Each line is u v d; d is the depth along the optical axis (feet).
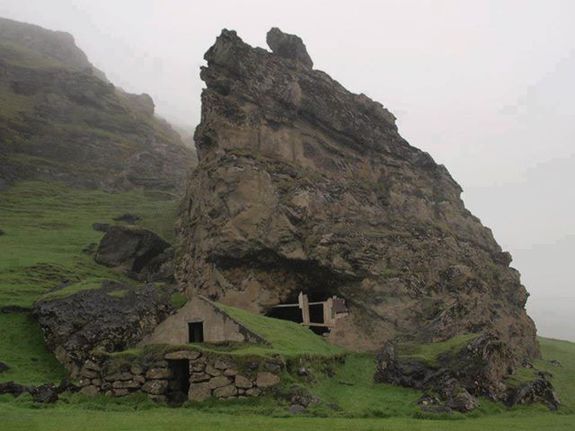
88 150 351.67
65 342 101.50
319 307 138.21
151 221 220.64
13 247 179.52
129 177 329.11
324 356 95.71
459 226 168.86
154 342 95.09
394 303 131.23
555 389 105.50
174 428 57.62
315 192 142.10
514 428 65.10
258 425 60.54
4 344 107.14
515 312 162.40
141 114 481.05
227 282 134.21
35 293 128.98
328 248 132.77
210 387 78.23
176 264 155.43
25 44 522.47
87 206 263.49
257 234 133.90
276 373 77.46
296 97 157.69
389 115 177.68
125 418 65.51
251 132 148.56
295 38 175.32
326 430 57.98
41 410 70.74
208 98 154.61
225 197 138.00
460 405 78.95
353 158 161.17
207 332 92.53
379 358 99.55
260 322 102.63
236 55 154.92
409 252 143.54
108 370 82.99
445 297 139.74
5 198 257.96
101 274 158.71
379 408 76.43
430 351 95.66
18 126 342.23
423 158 175.63
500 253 178.70
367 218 147.95
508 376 94.32
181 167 385.91
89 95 409.69
